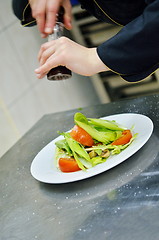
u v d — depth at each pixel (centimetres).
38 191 69
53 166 74
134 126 76
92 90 224
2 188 76
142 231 48
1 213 66
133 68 67
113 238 49
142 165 64
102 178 64
